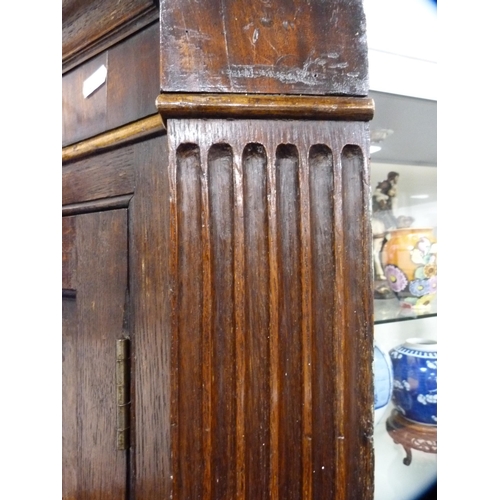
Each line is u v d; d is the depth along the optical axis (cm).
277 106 30
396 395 75
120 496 39
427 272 75
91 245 43
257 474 31
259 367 31
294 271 31
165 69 30
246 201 31
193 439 30
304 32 32
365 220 32
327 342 32
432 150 78
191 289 30
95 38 41
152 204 35
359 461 32
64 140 47
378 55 62
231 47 31
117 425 38
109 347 40
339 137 32
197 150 30
